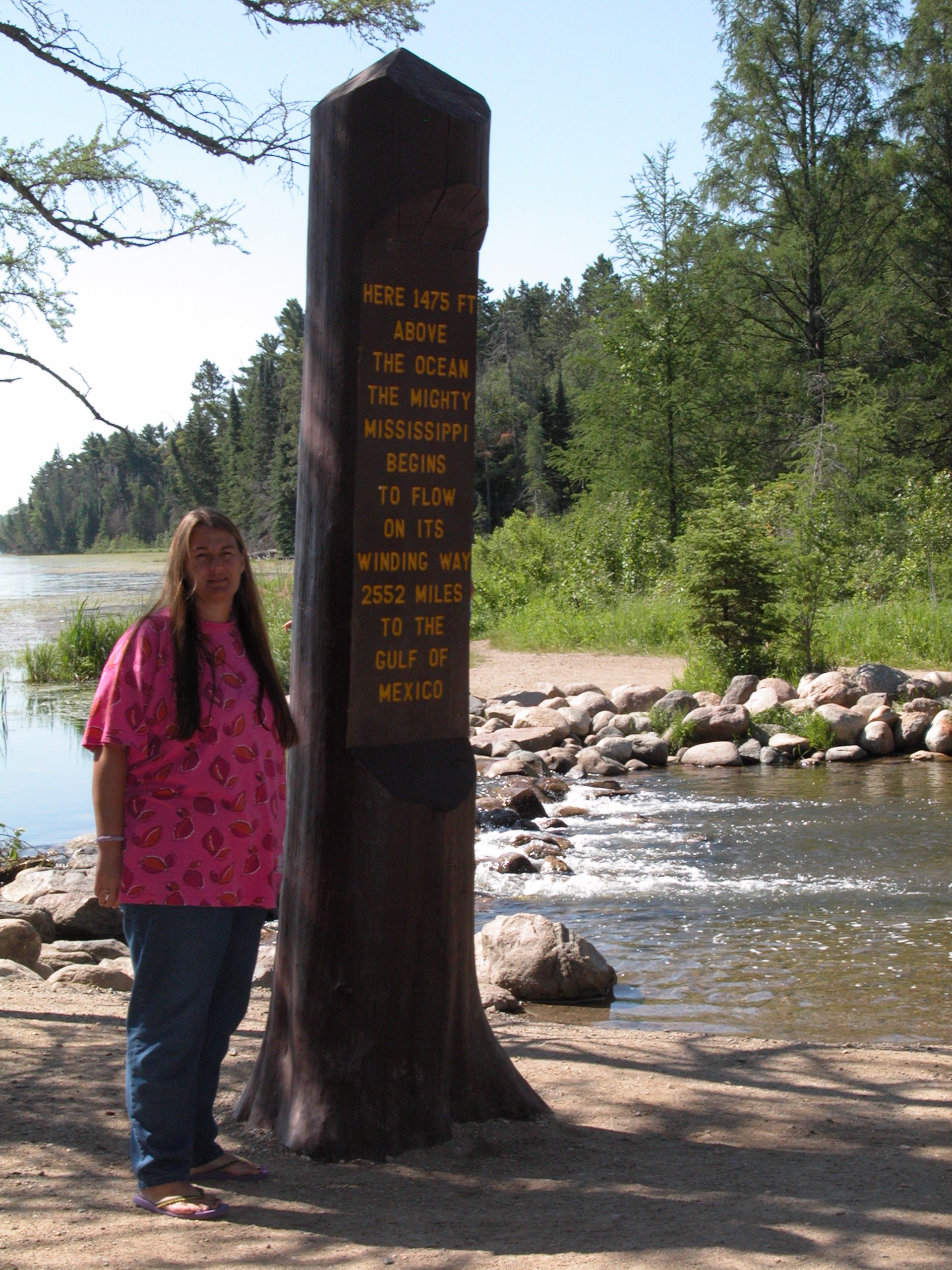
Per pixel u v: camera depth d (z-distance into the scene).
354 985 3.59
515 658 21.34
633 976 6.97
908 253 37.72
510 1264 2.81
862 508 29.19
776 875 9.26
